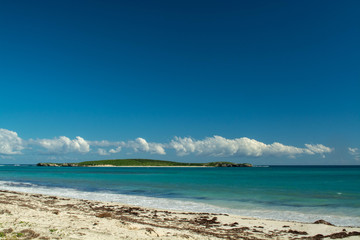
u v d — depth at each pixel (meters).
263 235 16.44
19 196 32.06
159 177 86.75
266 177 90.88
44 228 12.47
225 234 16.06
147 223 17.72
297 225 19.20
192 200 32.12
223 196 35.62
